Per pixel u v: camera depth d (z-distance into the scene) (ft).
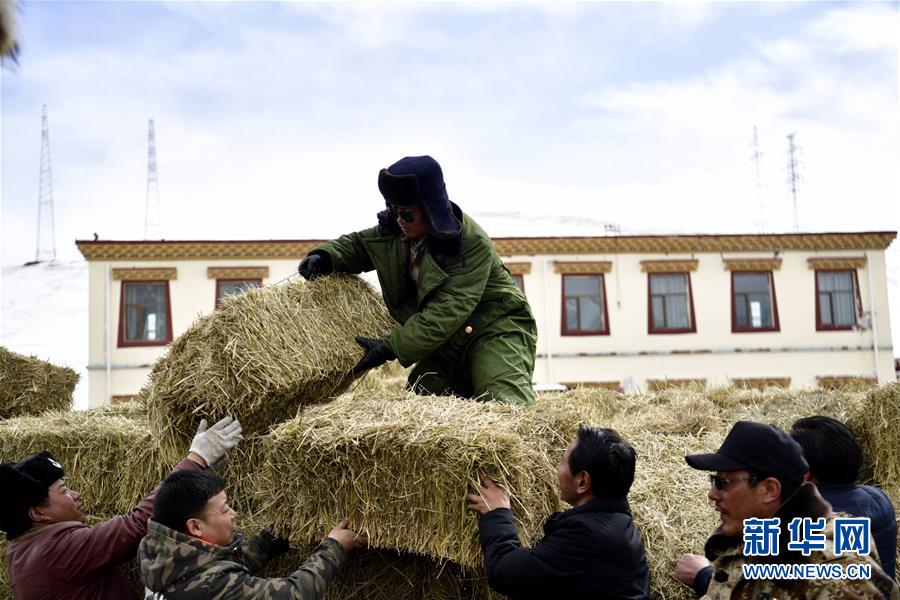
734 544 8.64
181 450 12.23
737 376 75.72
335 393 13.64
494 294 14.43
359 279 14.73
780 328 76.33
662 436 16.94
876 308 76.64
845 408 16.06
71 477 14.99
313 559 10.39
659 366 75.20
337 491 10.85
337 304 13.84
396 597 12.00
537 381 74.13
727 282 76.23
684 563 11.07
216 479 10.26
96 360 71.20
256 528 12.00
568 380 74.49
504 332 14.37
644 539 12.75
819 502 8.36
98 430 15.17
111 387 71.26
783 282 76.79
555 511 11.57
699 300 76.02
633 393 24.80
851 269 77.05
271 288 13.02
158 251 71.82
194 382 11.80
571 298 75.31
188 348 12.05
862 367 76.43
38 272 108.78
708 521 13.23
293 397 12.57
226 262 72.54
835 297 77.20
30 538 11.39
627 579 9.39
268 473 11.35
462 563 10.29
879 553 10.73
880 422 14.65
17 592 11.19
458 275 13.76
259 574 12.80
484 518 9.99
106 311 71.46
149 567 9.72
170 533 9.83
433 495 10.34
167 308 71.92
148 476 14.60
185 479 10.05
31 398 20.12
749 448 8.55
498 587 9.51
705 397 21.98
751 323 76.64
